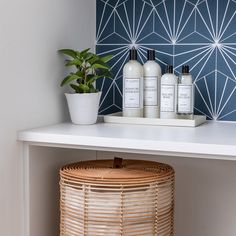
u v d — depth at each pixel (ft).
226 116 5.68
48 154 5.07
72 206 4.48
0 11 4.28
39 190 4.94
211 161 5.58
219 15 5.62
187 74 5.34
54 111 5.31
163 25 5.86
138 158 5.95
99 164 5.04
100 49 6.18
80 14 5.77
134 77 5.45
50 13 5.09
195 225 5.72
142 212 4.33
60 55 5.35
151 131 4.80
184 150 4.09
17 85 4.58
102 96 6.21
